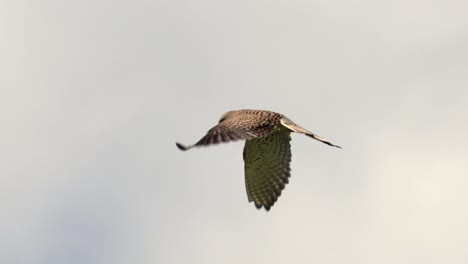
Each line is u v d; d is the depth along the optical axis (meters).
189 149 16.14
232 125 18.66
